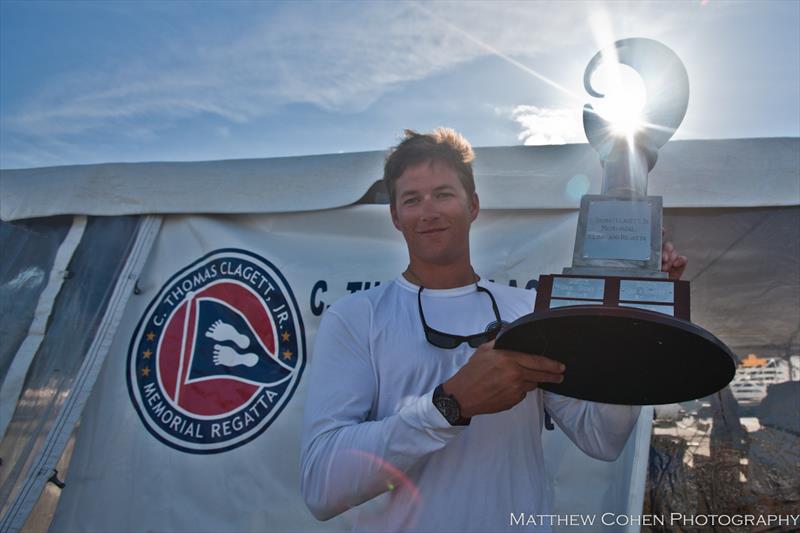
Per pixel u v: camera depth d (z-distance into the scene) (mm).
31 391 3037
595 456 1505
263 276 3125
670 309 1121
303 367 2969
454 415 1199
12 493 2840
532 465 1409
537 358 1162
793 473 2572
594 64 1519
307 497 1325
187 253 3246
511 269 2955
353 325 1462
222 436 2928
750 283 2805
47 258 3312
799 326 2727
